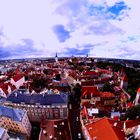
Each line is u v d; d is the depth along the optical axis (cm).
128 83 13562
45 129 7556
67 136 7219
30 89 12362
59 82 14000
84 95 10825
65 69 19212
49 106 9388
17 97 9888
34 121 9850
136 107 8612
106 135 6469
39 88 13112
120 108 9856
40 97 9706
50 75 16112
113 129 6544
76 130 8844
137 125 7600
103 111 9131
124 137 6556
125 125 7412
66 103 9506
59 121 7731
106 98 10531
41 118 9738
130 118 8412
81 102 10862
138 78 14625
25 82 14238
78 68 19938
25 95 9912
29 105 9469
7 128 8669
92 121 8094
